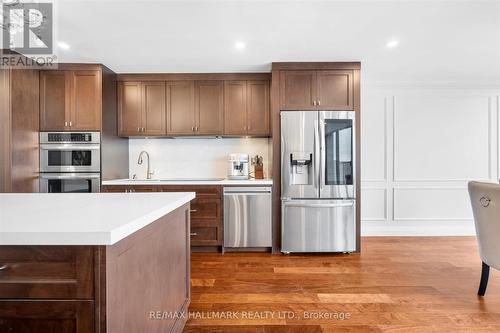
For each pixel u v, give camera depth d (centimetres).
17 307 87
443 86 425
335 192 336
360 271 283
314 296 229
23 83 313
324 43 288
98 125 338
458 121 428
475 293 234
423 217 427
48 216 107
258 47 296
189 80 373
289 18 237
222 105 372
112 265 90
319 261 314
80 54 311
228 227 346
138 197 168
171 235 156
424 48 303
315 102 339
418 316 198
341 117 336
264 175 404
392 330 182
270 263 308
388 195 427
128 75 372
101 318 87
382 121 426
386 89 426
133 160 409
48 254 86
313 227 337
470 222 426
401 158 427
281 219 340
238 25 249
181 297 177
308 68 339
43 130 337
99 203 143
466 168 427
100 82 338
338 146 337
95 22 241
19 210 121
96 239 83
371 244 380
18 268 87
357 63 339
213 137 398
